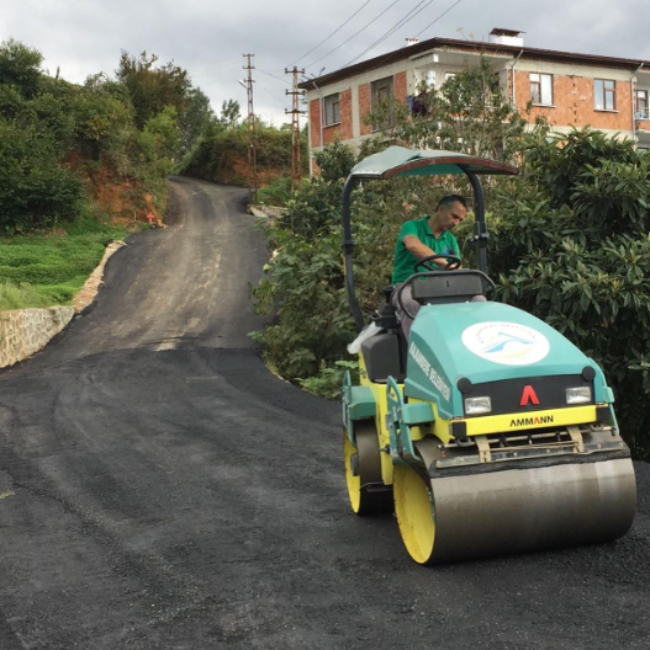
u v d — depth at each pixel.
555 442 4.05
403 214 16.23
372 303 16.02
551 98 36.59
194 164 70.56
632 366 9.13
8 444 9.78
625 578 3.88
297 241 17.22
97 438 9.79
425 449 4.07
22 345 19.72
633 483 4.06
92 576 4.70
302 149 66.44
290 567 4.56
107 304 26.14
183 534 5.46
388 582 4.13
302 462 7.64
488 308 4.46
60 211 40.19
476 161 5.02
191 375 15.70
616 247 9.77
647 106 39.94
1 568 4.99
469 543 4.01
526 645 3.26
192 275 29.94
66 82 50.31
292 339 16.34
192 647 3.56
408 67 35.06
